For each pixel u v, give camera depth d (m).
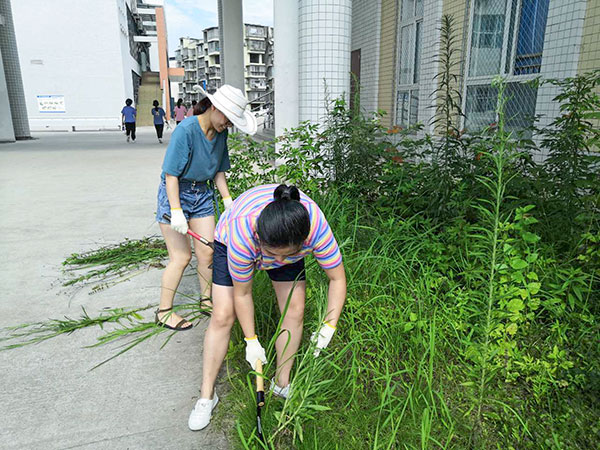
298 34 6.67
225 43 15.48
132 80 44.00
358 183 4.62
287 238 1.70
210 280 3.33
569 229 3.22
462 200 3.64
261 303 3.01
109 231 5.44
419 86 8.36
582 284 2.83
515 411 2.16
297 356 2.46
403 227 3.62
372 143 4.86
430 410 2.17
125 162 12.02
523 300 2.78
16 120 20.27
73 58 31.77
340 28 6.39
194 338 3.07
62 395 2.47
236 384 2.53
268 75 108.00
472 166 4.08
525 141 3.86
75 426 2.24
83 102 32.56
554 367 2.35
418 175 4.16
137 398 2.46
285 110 7.16
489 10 6.79
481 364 2.29
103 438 2.16
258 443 2.05
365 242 3.73
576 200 3.28
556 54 5.44
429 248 3.38
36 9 30.53
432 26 7.83
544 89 5.62
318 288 2.93
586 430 2.05
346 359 2.64
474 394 2.27
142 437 2.17
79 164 11.57
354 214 4.20
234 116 2.71
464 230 3.28
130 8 46.34
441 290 3.12
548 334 2.66
